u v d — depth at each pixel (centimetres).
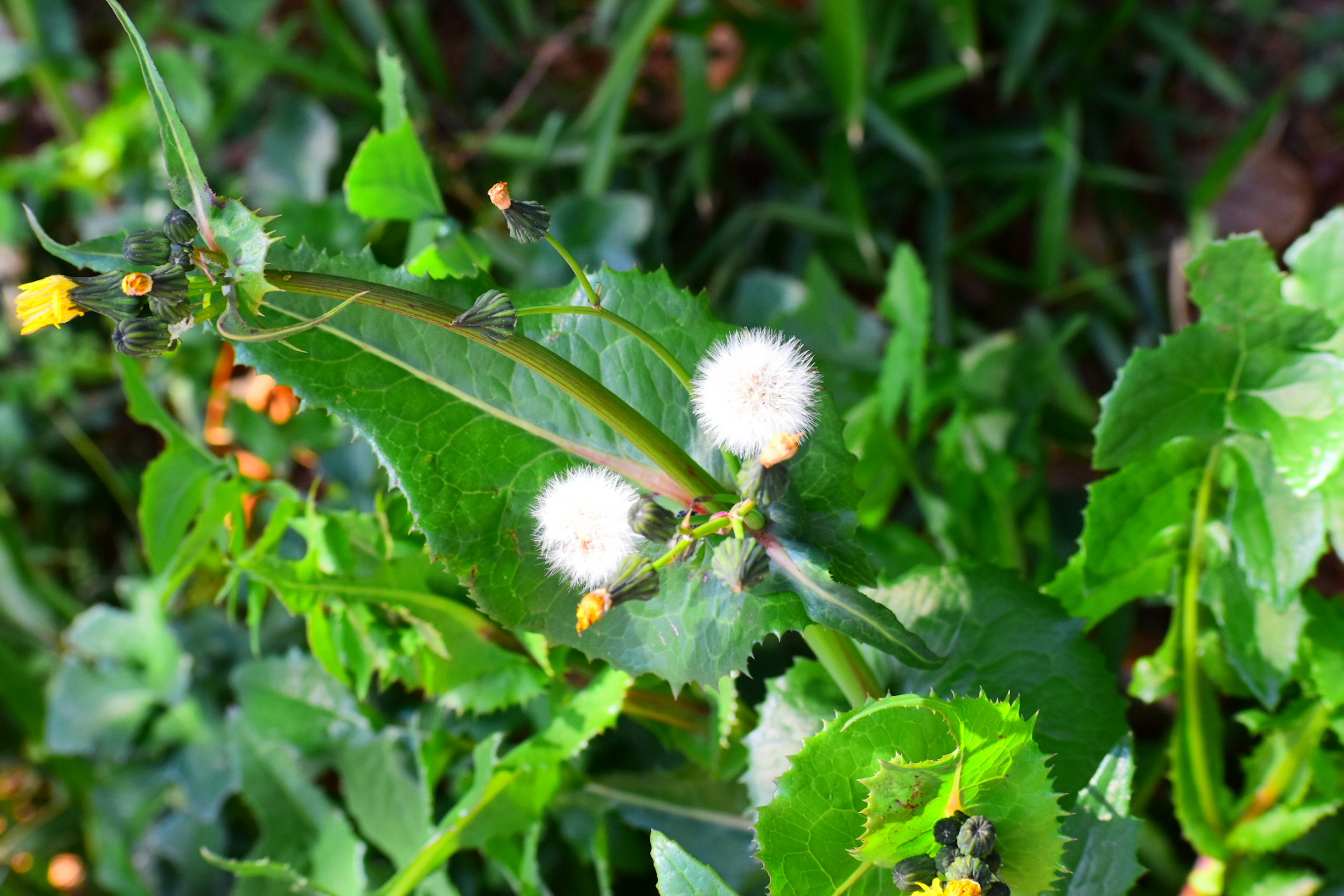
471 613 51
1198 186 83
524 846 54
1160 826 59
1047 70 87
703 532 41
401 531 52
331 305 43
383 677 52
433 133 88
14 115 98
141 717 67
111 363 85
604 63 93
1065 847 46
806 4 89
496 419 44
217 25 98
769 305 77
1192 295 47
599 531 41
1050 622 49
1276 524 48
